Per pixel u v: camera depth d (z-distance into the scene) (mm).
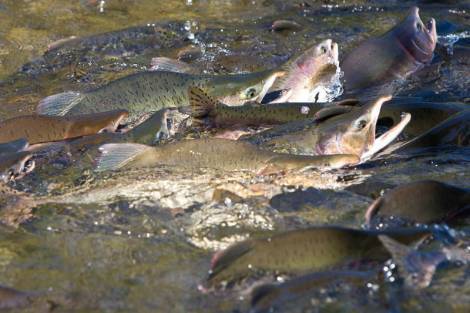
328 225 8633
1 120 12219
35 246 8898
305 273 7934
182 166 9812
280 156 9875
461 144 10766
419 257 7949
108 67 14359
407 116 10711
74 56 14703
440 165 10391
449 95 12625
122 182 9758
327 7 16781
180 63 13625
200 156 9867
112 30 15750
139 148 9945
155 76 12094
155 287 8102
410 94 12742
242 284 7895
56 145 10734
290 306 7559
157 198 9570
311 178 9758
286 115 11148
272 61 14414
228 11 16750
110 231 9109
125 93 11977
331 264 7969
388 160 10531
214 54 14719
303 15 16484
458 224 8844
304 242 8016
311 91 12375
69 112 11820
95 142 10578
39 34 15555
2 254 8758
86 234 9078
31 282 8258
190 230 9047
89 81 13844
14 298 7898
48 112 11797
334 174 9844
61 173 10156
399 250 7906
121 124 11664
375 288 7777
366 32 15578
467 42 14500
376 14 16453
